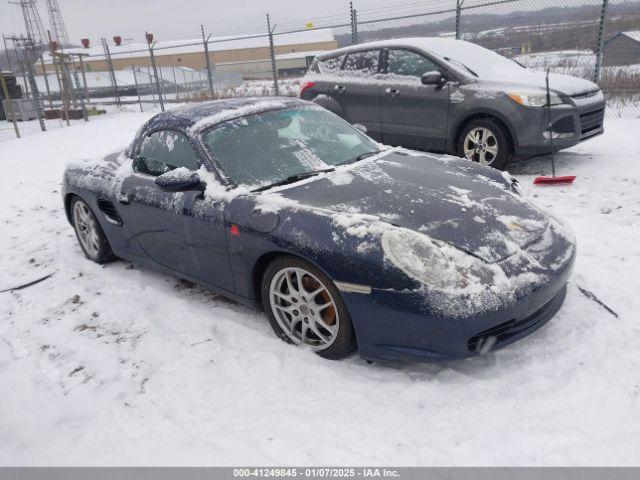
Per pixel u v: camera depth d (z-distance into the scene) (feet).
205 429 7.61
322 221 8.38
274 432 7.39
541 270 8.02
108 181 12.65
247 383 8.54
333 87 23.18
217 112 11.57
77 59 165.27
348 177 9.98
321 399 7.97
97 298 12.23
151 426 7.80
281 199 9.21
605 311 9.51
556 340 8.80
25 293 12.99
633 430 6.77
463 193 9.45
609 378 7.76
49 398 8.79
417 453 6.76
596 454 6.46
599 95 19.98
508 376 8.04
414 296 7.47
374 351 8.07
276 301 9.39
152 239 11.64
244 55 149.59
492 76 19.43
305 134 11.54
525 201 9.80
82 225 14.55
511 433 6.91
